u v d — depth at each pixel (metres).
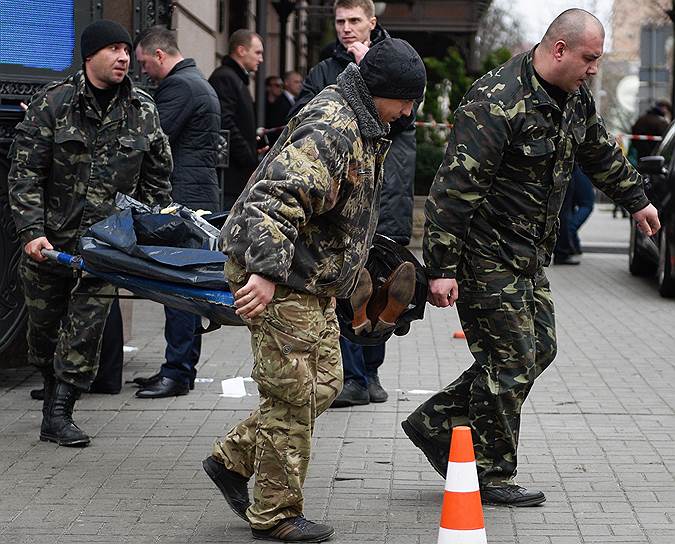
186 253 5.12
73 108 6.31
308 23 26.50
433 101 18.95
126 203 5.98
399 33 25.59
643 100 25.52
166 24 9.41
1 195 7.49
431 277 5.15
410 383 8.20
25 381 8.05
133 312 10.99
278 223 4.34
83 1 7.80
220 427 6.89
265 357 4.67
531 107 5.01
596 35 4.91
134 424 6.93
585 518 5.25
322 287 4.65
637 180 5.45
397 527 5.14
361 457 6.26
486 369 5.27
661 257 12.74
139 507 5.42
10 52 7.55
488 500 5.41
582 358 9.20
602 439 6.67
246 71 10.45
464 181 5.04
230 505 5.11
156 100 7.86
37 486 5.73
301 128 4.45
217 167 8.85
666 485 5.78
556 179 5.14
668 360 9.14
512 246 5.17
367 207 4.65
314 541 4.90
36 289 6.45
